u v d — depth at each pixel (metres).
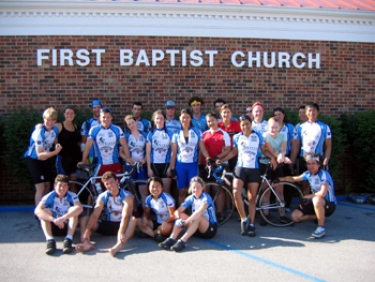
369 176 8.47
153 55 8.37
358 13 8.92
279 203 6.34
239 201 5.96
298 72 8.88
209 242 5.61
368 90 9.19
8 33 8.06
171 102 7.27
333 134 8.16
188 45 8.47
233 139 6.27
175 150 6.42
